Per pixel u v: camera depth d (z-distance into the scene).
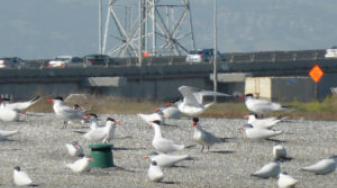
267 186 27.36
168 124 43.62
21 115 47.06
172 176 28.75
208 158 33.00
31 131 40.50
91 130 35.72
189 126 43.06
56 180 27.72
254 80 79.50
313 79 77.81
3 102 47.25
